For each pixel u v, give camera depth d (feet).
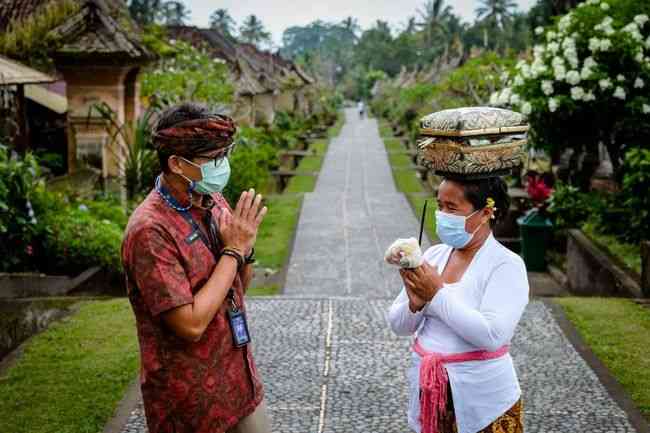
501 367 9.44
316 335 19.34
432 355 9.52
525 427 14.07
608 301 21.70
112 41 48.52
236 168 48.11
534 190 36.63
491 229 9.63
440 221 9.43
